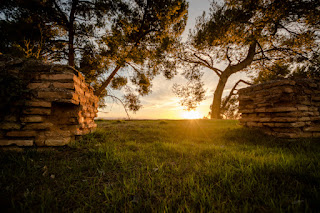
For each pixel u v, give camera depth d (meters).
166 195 1.33
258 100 4.39
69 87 2.70
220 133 4.74
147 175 1.79
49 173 1.78
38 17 7.38
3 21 6.51
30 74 2.65
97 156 2.35
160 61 10.95
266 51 14.45
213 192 1.36
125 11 8.44
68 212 1.15
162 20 9.21
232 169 1.87
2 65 2.54
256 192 1.36
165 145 3.24
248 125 4.74
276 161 2.04
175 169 1.93
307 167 1.78
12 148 2.42
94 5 7.79
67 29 8.70
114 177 1.75
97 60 8.60
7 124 2.45
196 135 4.82
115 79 11.15
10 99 2.37
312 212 1.07
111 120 10.56
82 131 3.21
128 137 4.07
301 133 3.52
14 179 1.59
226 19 10.56
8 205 1.17
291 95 3.62
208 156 2.58
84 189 1.48
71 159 2.25
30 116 2.55
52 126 2.66
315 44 11.59
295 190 1.33
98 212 1.14
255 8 9.97
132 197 1.34
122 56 8.45
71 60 8.30
